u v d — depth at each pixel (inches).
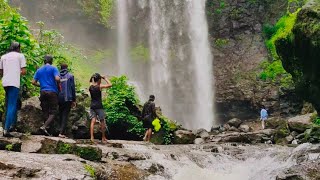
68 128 509.0
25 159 276.2
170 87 1403.8
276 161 437.1
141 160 378.9
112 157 366.9
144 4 1433.3
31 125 433.4
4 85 341.7
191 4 1465.3
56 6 1252.5
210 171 409.1
